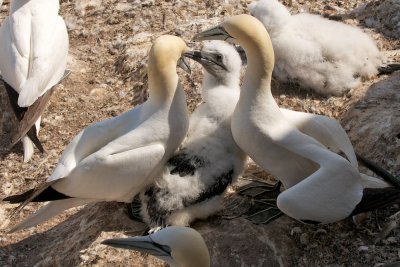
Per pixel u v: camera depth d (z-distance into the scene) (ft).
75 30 14.33
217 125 10.90
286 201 10.21
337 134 10.93
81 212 11.51
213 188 10.72
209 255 10.09
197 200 10.66
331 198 10.29
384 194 10.45
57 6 13.12
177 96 10.64
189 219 10.73
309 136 10.73
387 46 13.42
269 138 10.54
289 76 12.74
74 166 10.71
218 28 11.51
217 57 11.09
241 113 10.61
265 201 11.12
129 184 10.67
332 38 12.56
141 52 13.56
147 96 12.91
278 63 12.77
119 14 14.44
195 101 12.51
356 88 12.56
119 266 10.65
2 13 14.90
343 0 14.47
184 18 14.12
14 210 11.66
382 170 10.80
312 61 12.50
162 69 10.52
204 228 10.78
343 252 10.59
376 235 10.74
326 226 10.81
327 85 12.53
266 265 10.47
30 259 11.12
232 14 14.10
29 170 12.32
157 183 10.73
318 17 13.05
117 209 11.18
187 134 10.98
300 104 12.49
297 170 10.67
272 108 10.59
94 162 10.57
